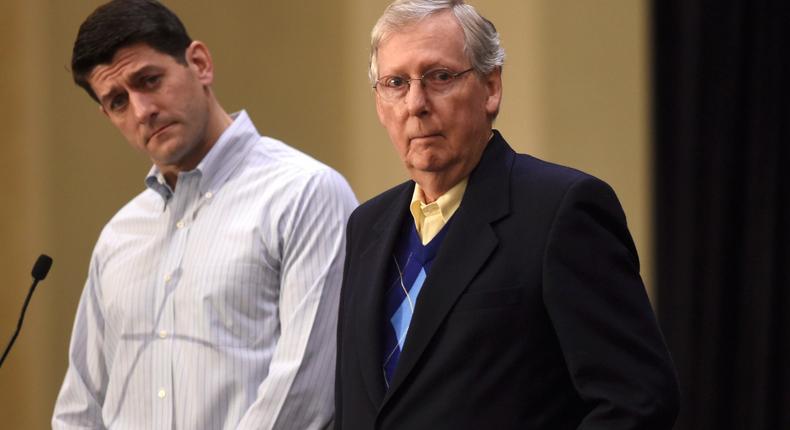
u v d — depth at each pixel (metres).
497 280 4.31
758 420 8.80
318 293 5.66
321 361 5.58
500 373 4.23
